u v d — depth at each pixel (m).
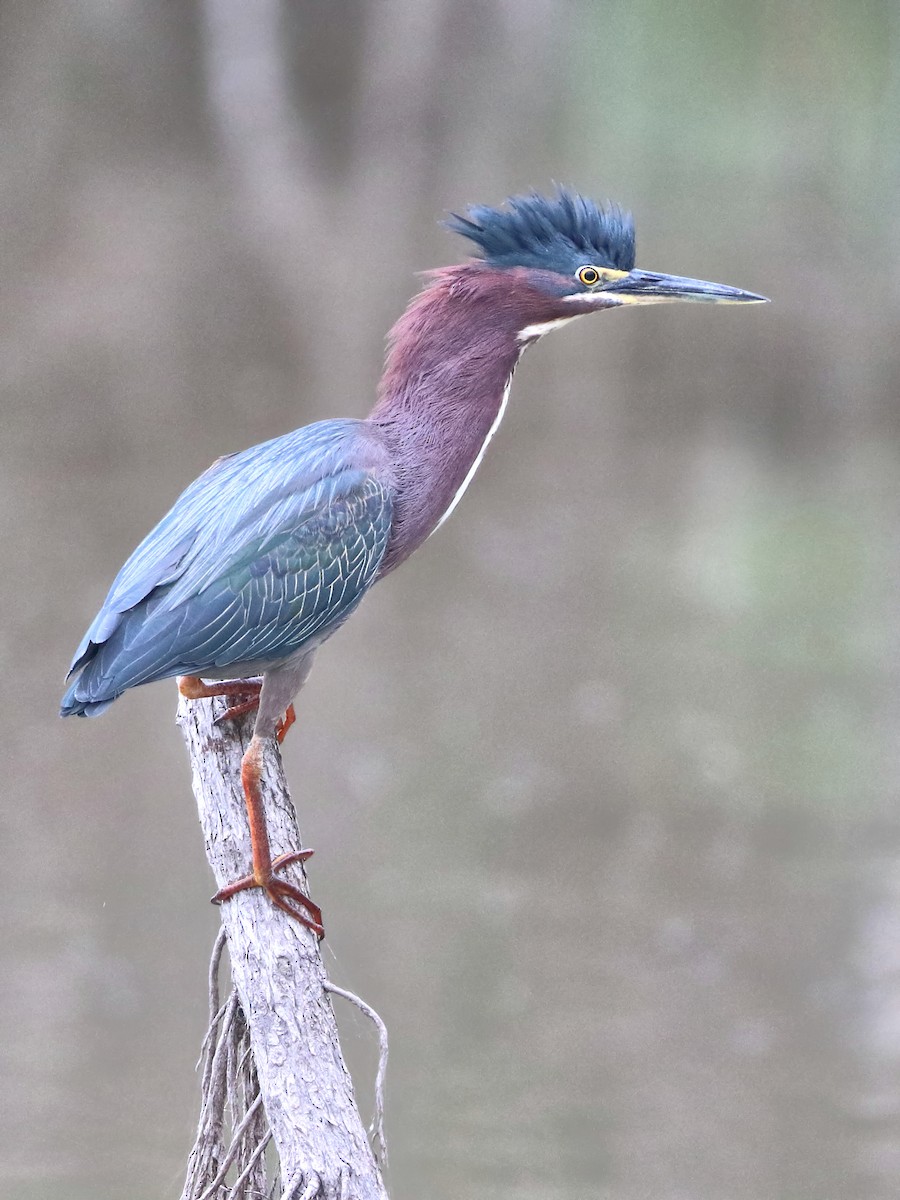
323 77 30.20
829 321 29.91
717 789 13.45
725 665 16.58
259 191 29.14
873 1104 9.26
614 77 31.50
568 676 16.20
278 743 6.12
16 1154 8.62
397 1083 9.44
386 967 10.60
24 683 15.31
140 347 26.56
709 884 11.73
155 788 13.35
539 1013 10.10
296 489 6.14
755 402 29.33
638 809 13.04
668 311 29.20
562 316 6.68
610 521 22.81
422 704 15.49
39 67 28.89
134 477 23.78
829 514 23.41
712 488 25.05
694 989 10.30
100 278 27.17
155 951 10.77
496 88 30.88
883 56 31.86
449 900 11.52
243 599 5.97
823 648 17.11
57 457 24.55
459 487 6.61
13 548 19.62
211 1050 5.43
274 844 5.58
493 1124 9.02
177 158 29.50
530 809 13.04
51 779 13.43
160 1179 8.42
